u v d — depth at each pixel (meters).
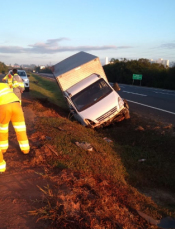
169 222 3.74
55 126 8.55
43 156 5.59
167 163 6.81
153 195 5.36
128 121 11.16
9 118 5.34
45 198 3.73
